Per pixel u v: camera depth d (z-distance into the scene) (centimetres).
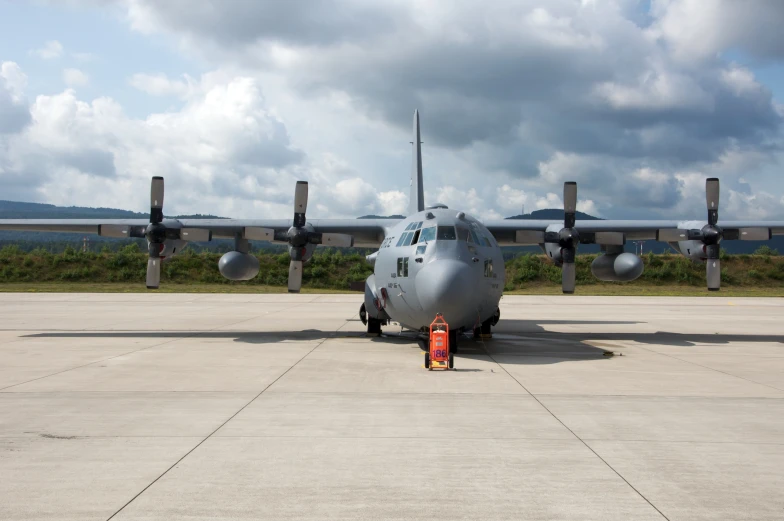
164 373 1145
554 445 675
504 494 529
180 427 748
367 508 497
